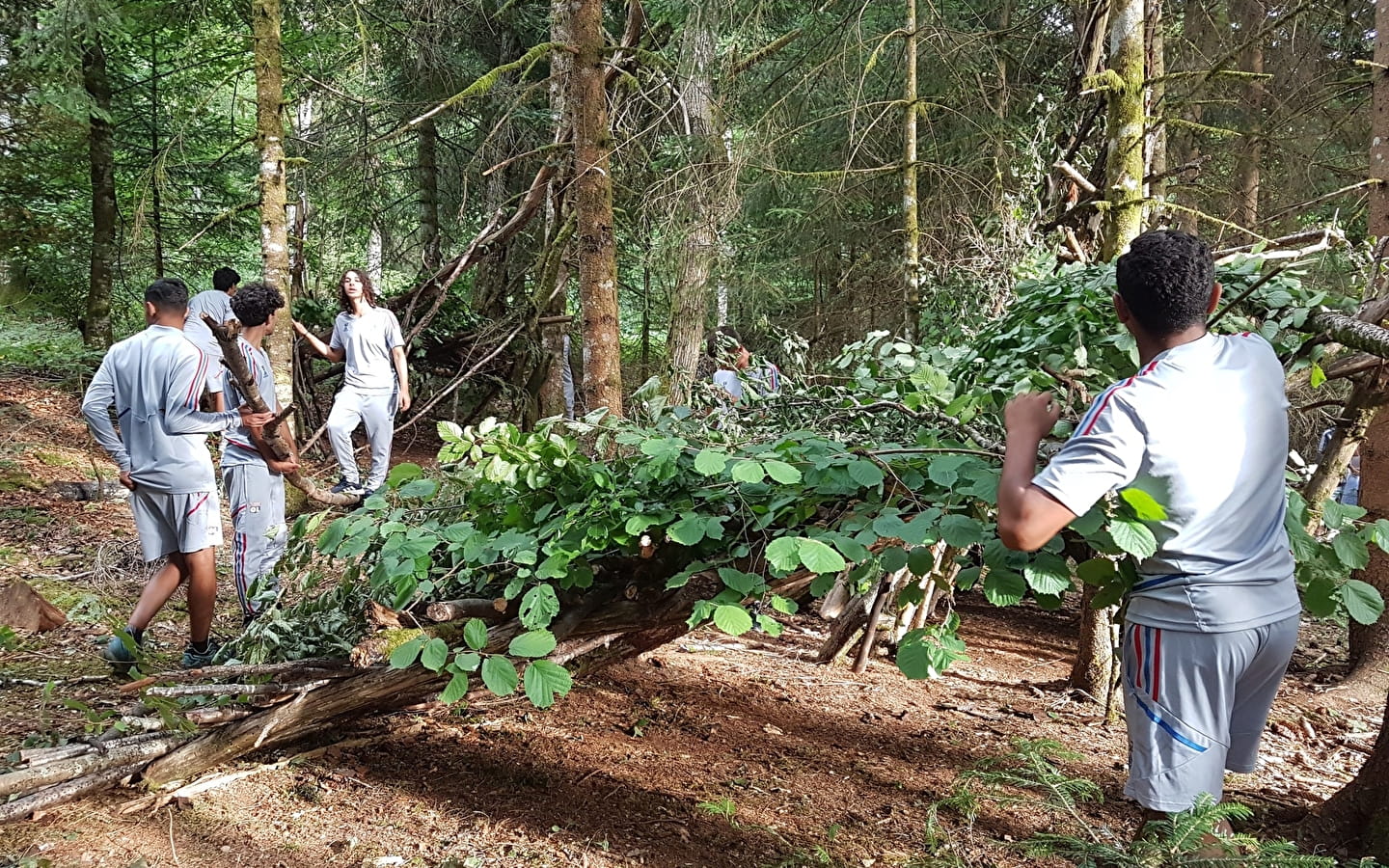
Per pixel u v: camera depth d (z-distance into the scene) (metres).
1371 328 2.35
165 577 3.46
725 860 2.52
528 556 2.38
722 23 7.45
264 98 6.24
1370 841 2.61
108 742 2.68
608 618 2.66
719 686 3.97
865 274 9.94
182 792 2.62
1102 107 5.75
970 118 8.53
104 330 9.70
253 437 3.10
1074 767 3.36
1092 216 5.12
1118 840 2.75
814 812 2.84
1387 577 4.51
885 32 8.84
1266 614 1.93
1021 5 8.80
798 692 3.99
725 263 7.88
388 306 9.41
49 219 10.01
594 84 4.30
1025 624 5.92
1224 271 2.83
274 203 6.24
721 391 3.89
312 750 2.99
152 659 3.57
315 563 3.18
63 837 2.36
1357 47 8.27
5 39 8.57
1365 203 7.75
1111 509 1.93
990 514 2.26
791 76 9.16
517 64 4.52
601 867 2.44
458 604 2.52
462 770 2.95
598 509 2.42
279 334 6.20
